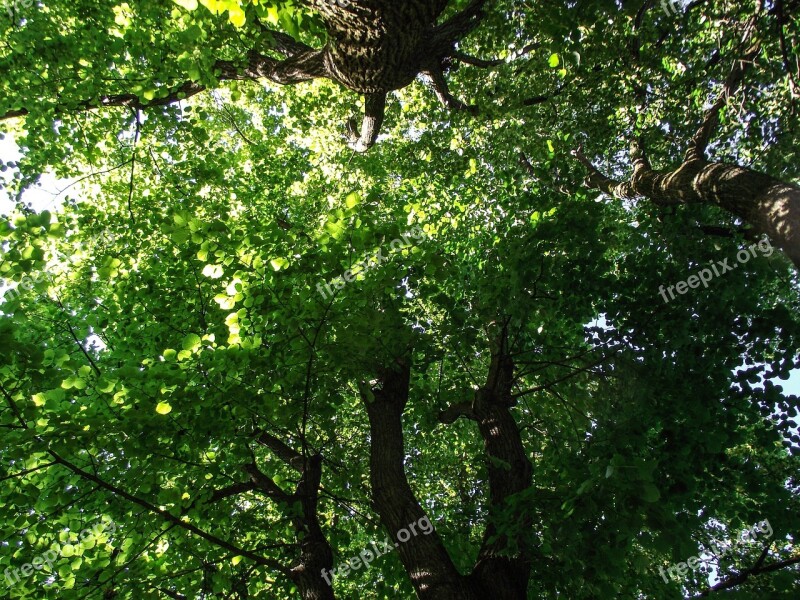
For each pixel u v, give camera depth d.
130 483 4.81
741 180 5.12
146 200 8.73
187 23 5.83
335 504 7.17
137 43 6.61
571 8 5.13
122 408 4.44
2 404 4.22
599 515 3.79
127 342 5.79
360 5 4.63
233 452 5.43
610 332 5.37
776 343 5.43
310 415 5.83
